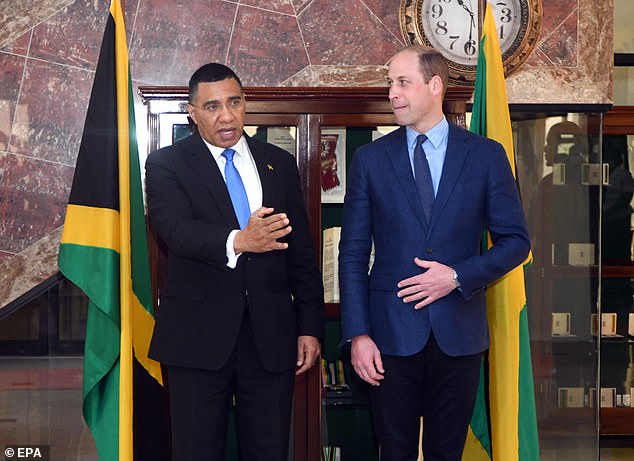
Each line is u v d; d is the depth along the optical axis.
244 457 2.69
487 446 3.06
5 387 5.66
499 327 2.90
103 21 3.52
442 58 2.61
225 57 3.47
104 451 2.78
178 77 3.45
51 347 5.72
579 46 3.61
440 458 2.61
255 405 2.63
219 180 2.65
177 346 2.57
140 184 2.91
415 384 2.59
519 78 3.61
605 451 4.67
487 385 3.05
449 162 2.57
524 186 3.73
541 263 3.78
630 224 5.06
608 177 5.05
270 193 2.70
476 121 3.06
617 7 5.03
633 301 5.04
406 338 2.51
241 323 2.59
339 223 3.23
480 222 2.60
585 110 3.64
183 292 2.60
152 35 3.44
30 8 3.50
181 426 2.59
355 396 3.28
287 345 2.64
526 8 3.55
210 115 2.61
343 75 3.51
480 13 3.17
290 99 3.15
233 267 2.49
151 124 3.12
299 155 3.18
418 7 3.50
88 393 2.75
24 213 3.54
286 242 2.78
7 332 5.67
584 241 3.79
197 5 3.45
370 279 2.63
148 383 3.08
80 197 2.76
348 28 3.51
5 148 3.52
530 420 2.98
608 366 5.01
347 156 3.21
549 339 3.82
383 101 3.17
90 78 3.53
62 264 2.73
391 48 3.52
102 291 2.70
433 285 2.46
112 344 2.76
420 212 2.54
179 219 2.57
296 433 3.20
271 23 3.48
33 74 3.51
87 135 2.78
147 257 2.94
